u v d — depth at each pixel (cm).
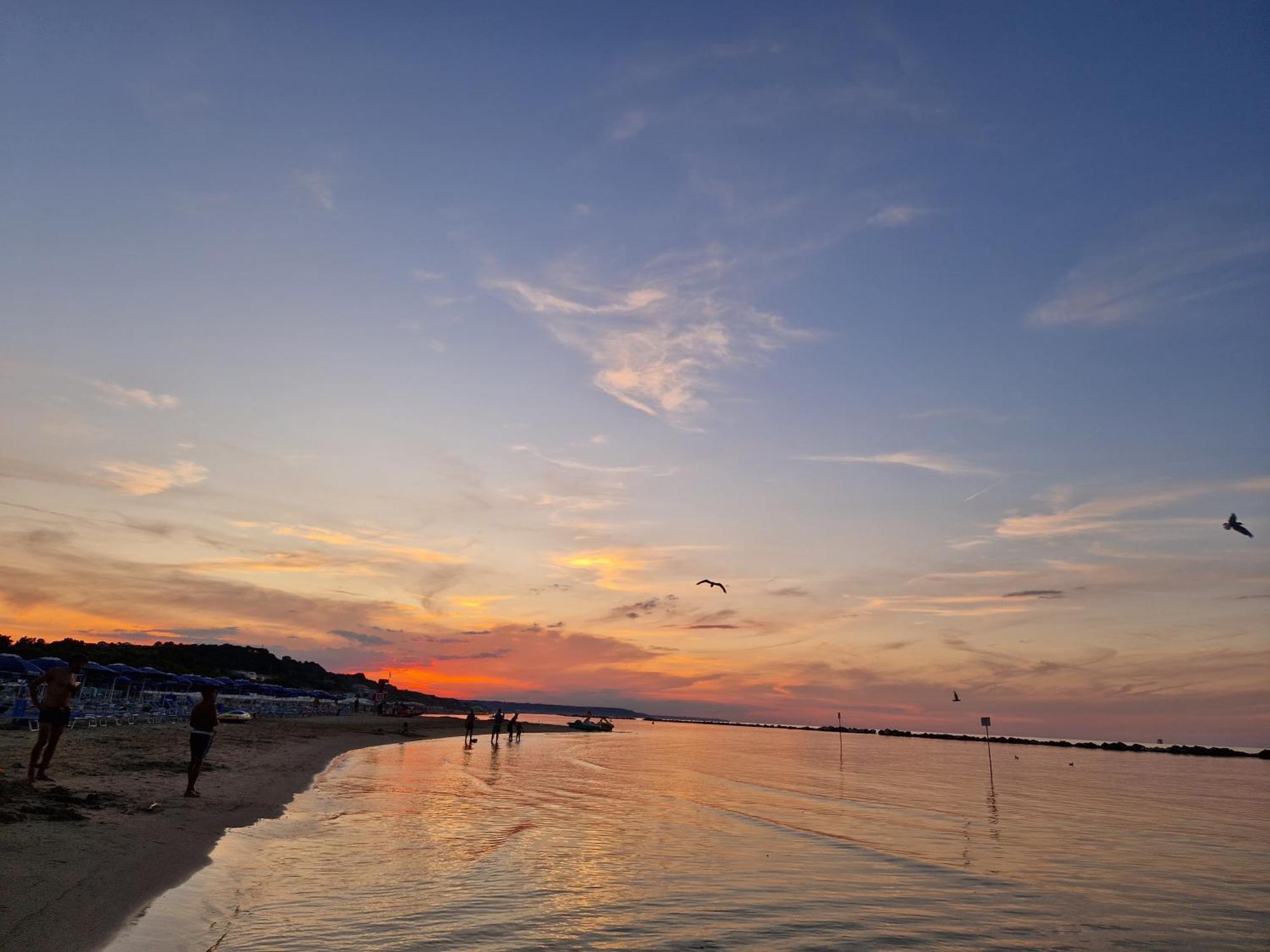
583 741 9438
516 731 8044
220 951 822
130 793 1645
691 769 5047
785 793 3616
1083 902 1459
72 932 766
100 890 923
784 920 1180
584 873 1430
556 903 1179
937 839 2272
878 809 3066
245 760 2817
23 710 2992
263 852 1337
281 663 13938
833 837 2183
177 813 1511
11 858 985
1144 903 1480
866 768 6169
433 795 2525
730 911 1212
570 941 978
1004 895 1484
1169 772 7788
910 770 6062
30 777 1524
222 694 7638
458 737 7550
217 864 1173
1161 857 2106
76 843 1114
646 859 1642
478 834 1789
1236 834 2683
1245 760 12962
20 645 6856
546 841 1773
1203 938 1237
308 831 1585
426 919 1021
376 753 4331
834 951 1030
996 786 4791
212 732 1766
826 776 4934
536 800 2609
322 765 3127
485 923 1030
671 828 2161
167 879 1029
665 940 1023
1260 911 1445
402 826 1800
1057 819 3000
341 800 2155
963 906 1365
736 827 2270
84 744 2572
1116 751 15700
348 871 1267
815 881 1502
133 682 6028
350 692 15512
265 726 5134
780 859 1753
